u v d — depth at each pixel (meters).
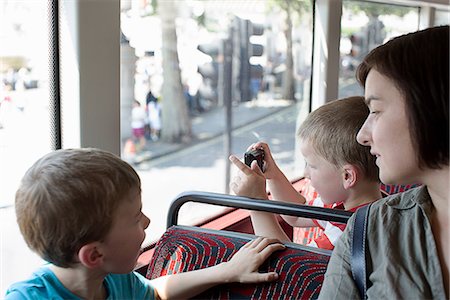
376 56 0.91
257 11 2.60
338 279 0.99
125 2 1.92
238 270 1.17
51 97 1.43
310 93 2.77
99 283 1.08
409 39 0.89
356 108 1.51
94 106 1.43
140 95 2.11
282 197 1.77
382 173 0.92
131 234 1.04
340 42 2.83
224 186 2.50
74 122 1.42
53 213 0.97
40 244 1.00
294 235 2.16
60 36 1.40
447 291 0.88
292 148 2.91
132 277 1.19
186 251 1.29
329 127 1.50
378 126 0.90
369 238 0.96
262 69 2.70
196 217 2.23
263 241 1.23
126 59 1.99
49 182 0.98
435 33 0.87
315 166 1.54
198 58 2.43
